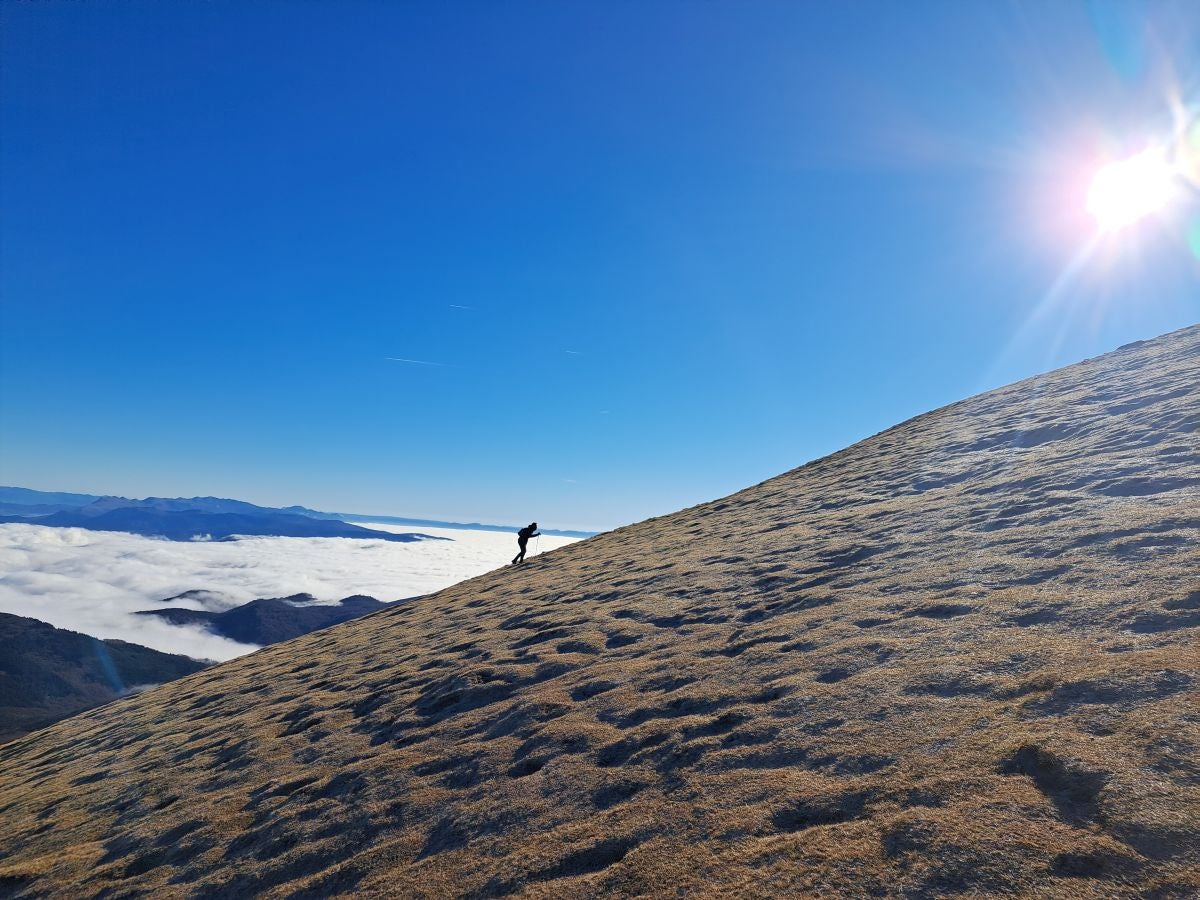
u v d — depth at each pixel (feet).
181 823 28.81
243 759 35.47
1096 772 12.74
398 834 21.68
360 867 20.24
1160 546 24.27
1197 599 18.88
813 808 15.14
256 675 66.39
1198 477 32.17
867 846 13.04
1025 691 16.94
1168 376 63.62
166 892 23.25
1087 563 25.05
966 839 12.21
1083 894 10.28
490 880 17.16
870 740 17.19
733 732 20.57
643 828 17.01
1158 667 15.69
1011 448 58.08
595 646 36.65
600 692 28.73
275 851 23.50
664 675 28.35
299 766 31.78
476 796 22.50
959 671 19.40
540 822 19.38
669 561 58.49
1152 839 10.80
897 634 24.12
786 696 21.80
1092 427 53.36
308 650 75.41
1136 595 20.57
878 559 36.35
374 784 26.12
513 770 23.65
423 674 42.06
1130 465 37.93
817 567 39.14
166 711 61.72
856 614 27.91
